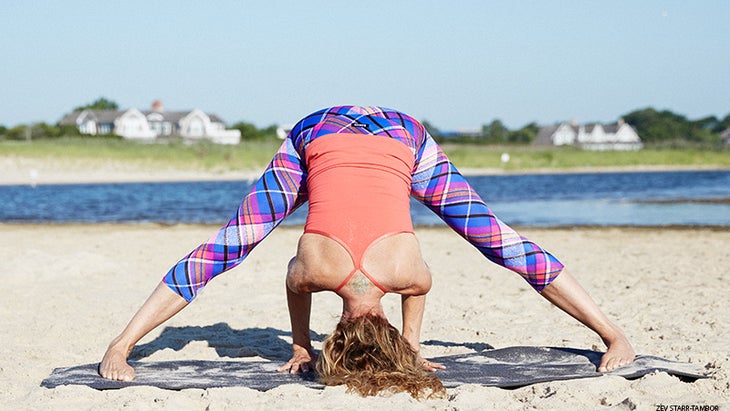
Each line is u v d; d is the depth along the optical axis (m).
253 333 5.94
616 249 11.08
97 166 40.03
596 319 4.55
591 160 51.78
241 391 4.05
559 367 4.52
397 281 3.92
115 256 10.29
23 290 7.64
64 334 5.81
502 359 4.74
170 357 5.24
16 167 38.59
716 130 112.06
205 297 7.40
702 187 29.66
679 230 13.88
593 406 3.86
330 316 6.53
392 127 4.32
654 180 35.94
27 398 4.03
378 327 3.94
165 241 12.27
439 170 4.41
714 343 5.34
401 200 4.11
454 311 6.70
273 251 10.88
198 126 90.06
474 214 4.41
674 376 4.29
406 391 3.93
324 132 4.27
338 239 3.90
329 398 3.85
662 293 7.39
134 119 86.94
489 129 112.56
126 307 6.85
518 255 4.45
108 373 4.33
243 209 4.33
